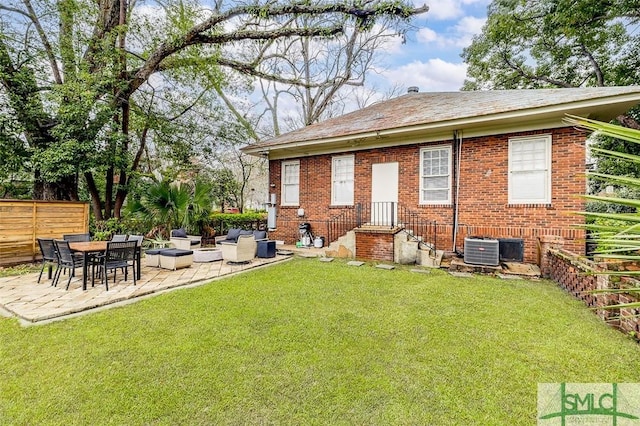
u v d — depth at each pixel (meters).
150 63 10.98
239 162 21.23
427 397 2.47
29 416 2.29
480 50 16.41
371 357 3.11
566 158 7.12
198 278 6.34
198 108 14.00
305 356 3.13
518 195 7.66
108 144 10.16
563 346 3.29
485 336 3.57
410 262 7.88
